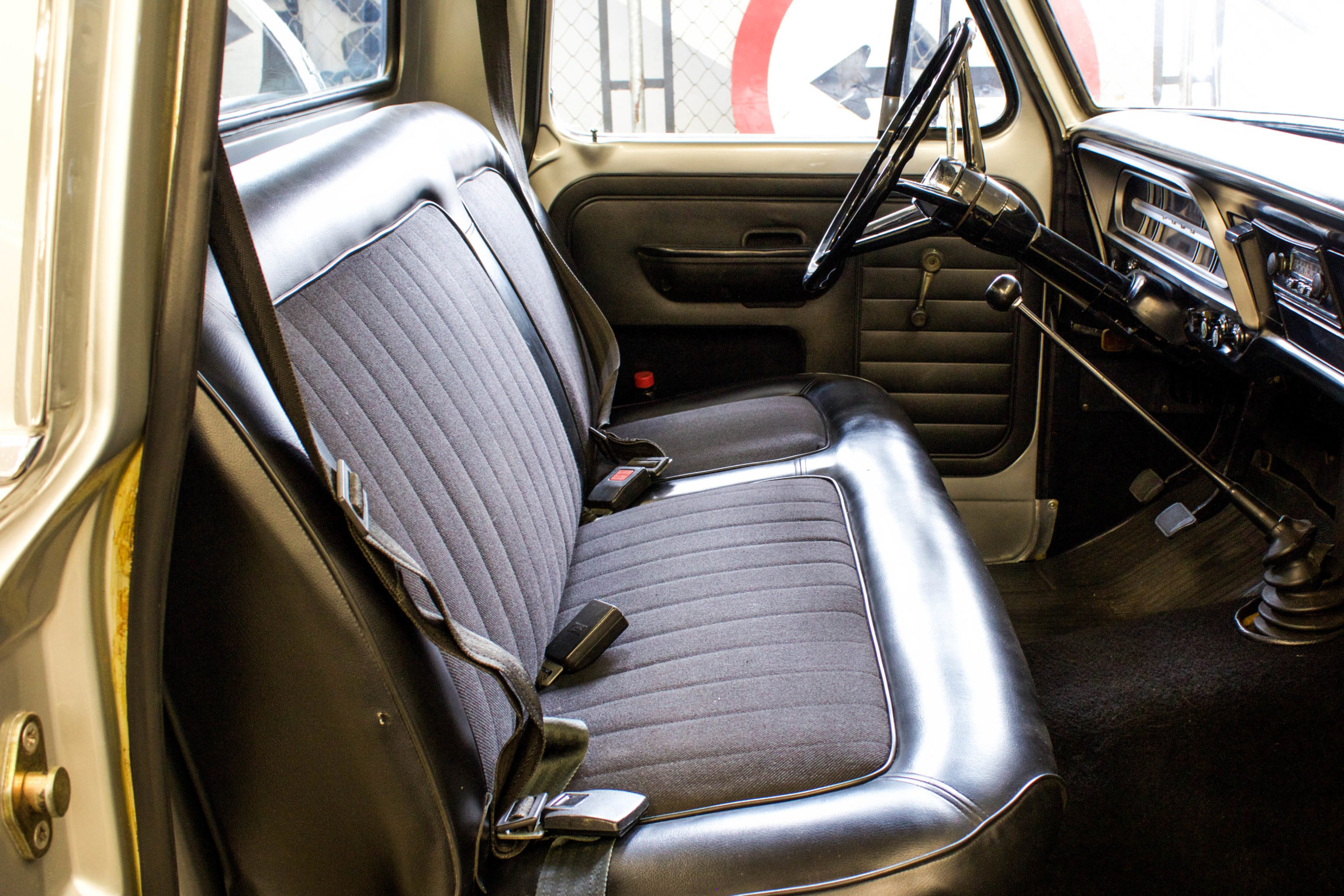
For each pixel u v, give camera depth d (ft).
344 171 3.43
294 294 2.76
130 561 1.49
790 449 5.12
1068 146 6.00
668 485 5.03
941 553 3.86
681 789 2.77
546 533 3.86
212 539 2.03
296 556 2.07
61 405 1.34
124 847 1.50
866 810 2.56
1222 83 5.73
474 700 2.65
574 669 3.45
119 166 1.36
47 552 1.32
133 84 1.36
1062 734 4.35
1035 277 6.23
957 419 6.55
